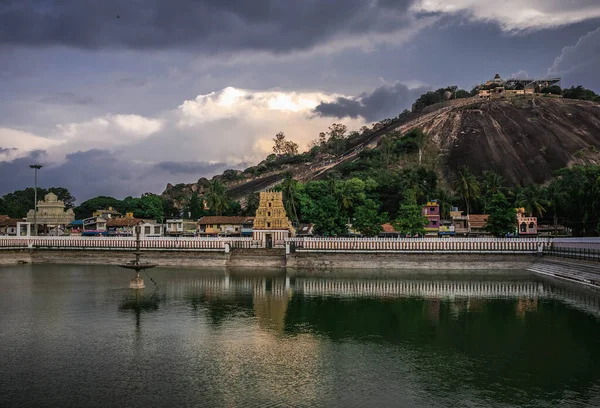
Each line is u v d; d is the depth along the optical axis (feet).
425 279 384.88
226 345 209.36
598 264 339.98
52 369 181.06
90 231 600.80
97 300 299.17
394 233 531.50
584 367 183.52
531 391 162.61
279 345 209.77
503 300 298.97
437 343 212.84
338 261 447.83
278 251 466.70
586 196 525.75
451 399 156.46
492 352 200.85
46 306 281.74
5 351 201.36
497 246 447.83
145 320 250.37
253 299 303.68
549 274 395.55
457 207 616.39
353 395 158.92
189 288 343.67
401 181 642.22
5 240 522.88
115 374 176.04
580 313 262.67
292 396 157.79
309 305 286.05
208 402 153.28
